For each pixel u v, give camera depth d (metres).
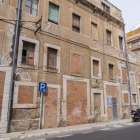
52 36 10.72
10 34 8.80
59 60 10.78
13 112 8.17
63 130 8.56
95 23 14.34
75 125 10.58
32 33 9.74
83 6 13.52
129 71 17.36
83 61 12.37
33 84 9.16
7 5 9.05
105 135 7.20
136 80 18.19
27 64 9.13
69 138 6.68
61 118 10.09
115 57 15.71
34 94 9.11
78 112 11.16
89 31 13.53
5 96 8.00
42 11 10.57
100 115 12.77
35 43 9.76
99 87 13.21
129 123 12.00
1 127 7.62
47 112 9.51
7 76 8.25
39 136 7.34
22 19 9.51
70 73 11.25
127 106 15.71
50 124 9.50
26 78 8.95
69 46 11.64
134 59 18.75
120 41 17.48
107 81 14.12
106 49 14.85
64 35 11.47
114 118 13.96
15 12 9.25
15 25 9.09
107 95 13.80
